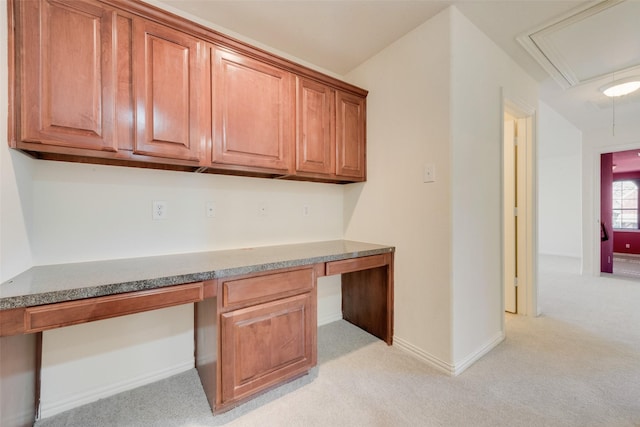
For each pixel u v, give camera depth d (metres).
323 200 2.51
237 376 1.40
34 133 1.12
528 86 2.48
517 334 2.26
